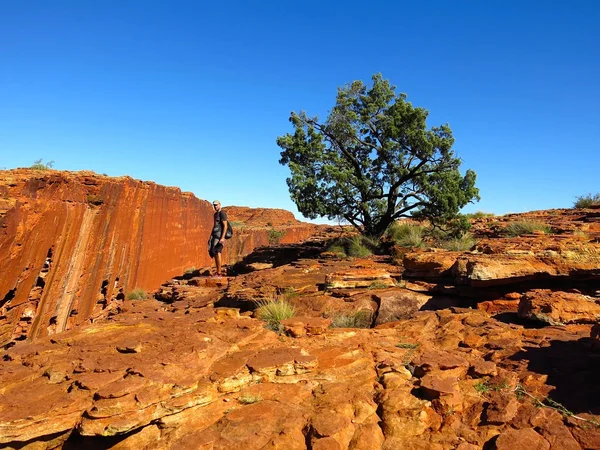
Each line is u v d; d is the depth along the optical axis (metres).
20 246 12.95
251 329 7.09
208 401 4.75
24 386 4.80
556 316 6.99
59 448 4.25
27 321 13.77
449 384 4.87
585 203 23.47
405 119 18.61
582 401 4.37
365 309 9.25
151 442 4.27
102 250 18.19
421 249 13.58
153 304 11.21
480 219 25.94
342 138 20.16
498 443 3.84
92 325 7.47
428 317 8.06
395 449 4.11
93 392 4.52
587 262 8.08
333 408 4.65
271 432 4.32
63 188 15.50
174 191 28.55
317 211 18.83
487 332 6.82
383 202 20.84
